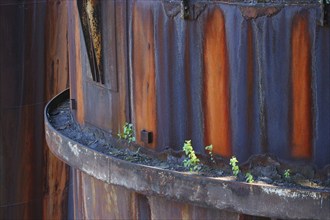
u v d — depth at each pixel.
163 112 10.72
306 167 9.70
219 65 10.02
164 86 10.63
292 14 9.48
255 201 9.54
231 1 9.80
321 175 9.65
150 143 10.97
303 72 9.53
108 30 11.43
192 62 10.27
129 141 11.31
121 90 11.39
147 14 10.70
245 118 9.94
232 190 9.67
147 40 10.77
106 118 11.84
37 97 19.41
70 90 13.19
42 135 19.59
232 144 10.09
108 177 11.06
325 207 9.18
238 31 9.80
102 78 11.73
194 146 10.45
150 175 10.41
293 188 9.34
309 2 9.38
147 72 10.85
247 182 9.67
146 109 10.97
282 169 9.82
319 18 9.34
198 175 10.01
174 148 10.66
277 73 9.66
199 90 10.27
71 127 12.91
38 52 19.17
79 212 12.61
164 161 10.79
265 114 9.80
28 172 19.64
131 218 11.12
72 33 12.84
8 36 18.67
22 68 19.00
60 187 19.98
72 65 12.95
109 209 11.50
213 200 9.84
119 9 11.15
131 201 11.05
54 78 19.55
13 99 19.05
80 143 11.91
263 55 9.70
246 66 9.81
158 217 10.67
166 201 10.51
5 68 18.80
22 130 19.31
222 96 10.07
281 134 9.77
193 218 10.25
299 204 9.30
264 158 9.90
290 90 9.62
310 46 9.45
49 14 19.11
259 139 9.90
